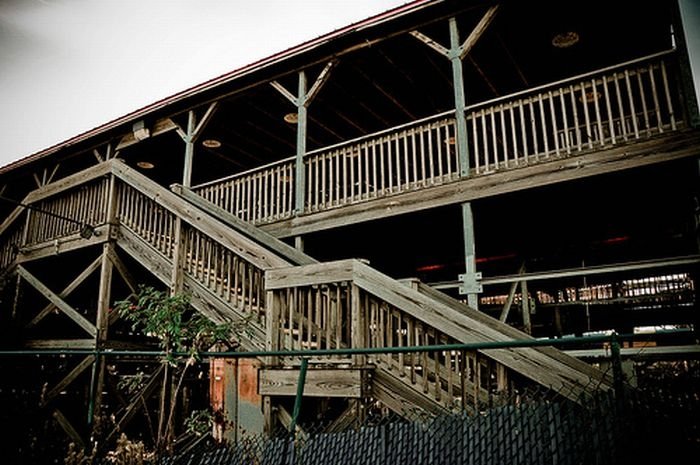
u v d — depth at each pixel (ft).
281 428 17.71
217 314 23.86
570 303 28.32
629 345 28.86
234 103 38.68
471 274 25.03
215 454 14.64
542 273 25.18
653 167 21.77
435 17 27.86
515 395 12.03
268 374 17.89
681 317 27.20
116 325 40.75
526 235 33.27
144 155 50.31
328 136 45.21
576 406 11.01
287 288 19.01
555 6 27.32
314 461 13.12
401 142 43.75
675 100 30.22
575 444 10.66
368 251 37.88
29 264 40.42
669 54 21.49
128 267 36.73
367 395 16.11
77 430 30.94
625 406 10.36
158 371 26.43
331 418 20.74
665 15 28.40
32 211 40.27
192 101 38.09
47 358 21.08
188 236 26.94
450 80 35.37
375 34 29.63
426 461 11.91
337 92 36.99
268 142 46.96
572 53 32.50
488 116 38.81
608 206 27.48
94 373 18.12
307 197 31.91
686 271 28.68
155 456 15.70
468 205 25.70
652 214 28.86
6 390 18.85
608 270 23.95
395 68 33.63
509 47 31.60
